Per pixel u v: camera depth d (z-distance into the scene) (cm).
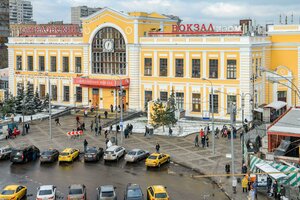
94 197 4822
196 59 9038
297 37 9238
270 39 9475
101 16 10006
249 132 7012
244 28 9256
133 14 9650
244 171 5447
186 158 6406
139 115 9562
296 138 5625
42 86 11044
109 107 10031
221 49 8744
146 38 9556
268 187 4859
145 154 6512
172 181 5419
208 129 7731
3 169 6047
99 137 7844
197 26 9088
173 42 9250
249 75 8556
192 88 9125
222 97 8831
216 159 6319
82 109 10125
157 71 9488
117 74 9969
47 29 11000
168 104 8144
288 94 9306
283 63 9419
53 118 9675
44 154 6369
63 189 5122
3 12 19625
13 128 8069
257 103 9012
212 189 5103
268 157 5438
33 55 11131
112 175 5703
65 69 10688
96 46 10194
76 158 6569
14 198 4603
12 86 11519
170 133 7800
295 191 4575
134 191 4606
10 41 11488
